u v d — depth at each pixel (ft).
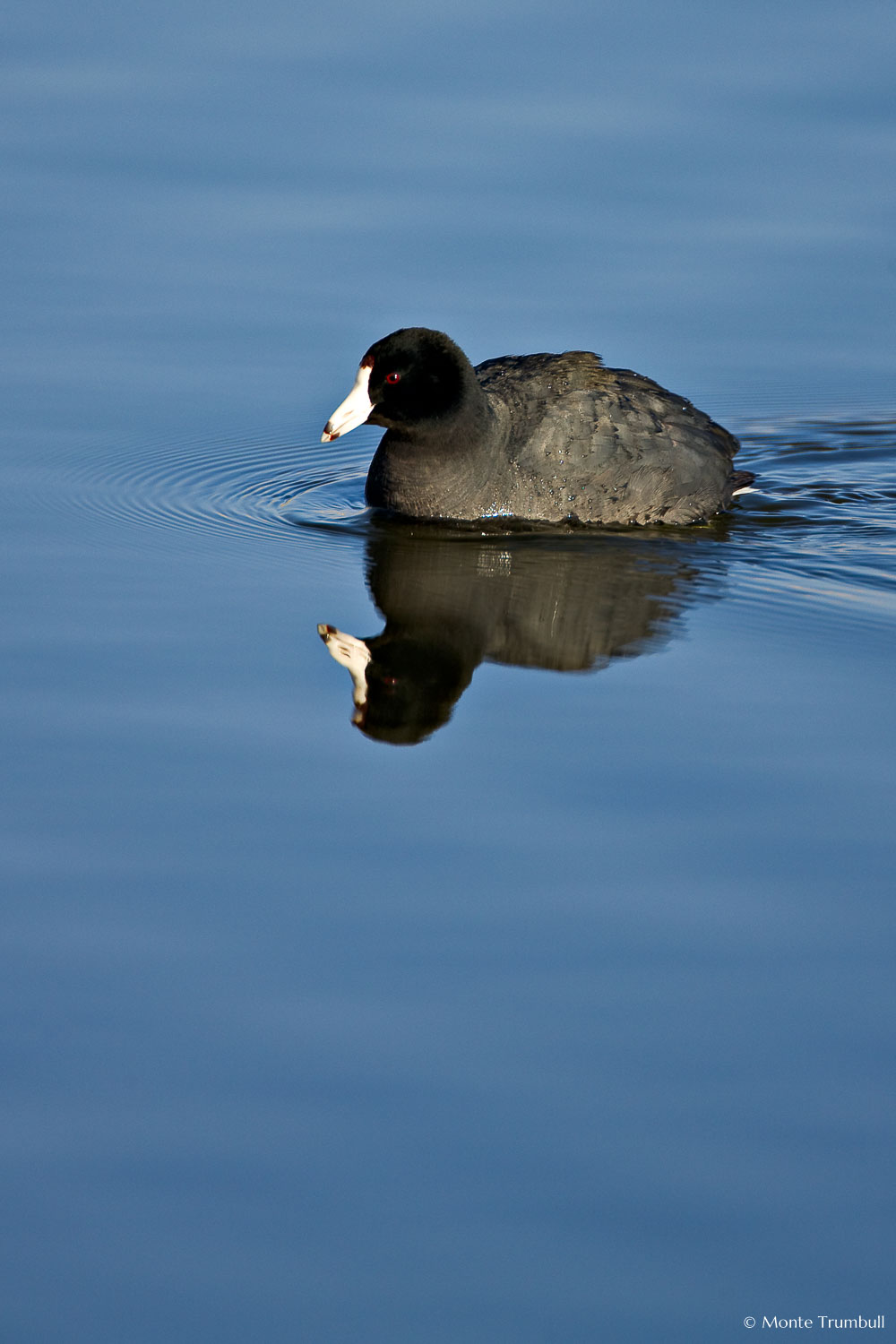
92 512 41.63
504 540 40.16
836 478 46.68
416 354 40.16
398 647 32.86
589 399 41.29
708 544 40.06
